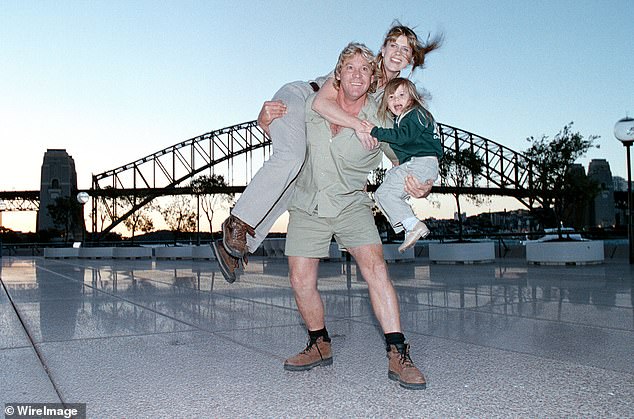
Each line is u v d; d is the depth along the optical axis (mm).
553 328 4695
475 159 24422
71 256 29672
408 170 3213
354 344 4141
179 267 15773
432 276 10484
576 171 17766
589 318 5195
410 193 3219
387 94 3150
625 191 76125
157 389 2990
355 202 3303
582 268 12039
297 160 3096
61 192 100625
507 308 5941
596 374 3195
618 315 5355
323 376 3227
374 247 3227
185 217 42406
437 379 3127
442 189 37000
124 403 2756
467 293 7410
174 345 4168
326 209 3205
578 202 18547
